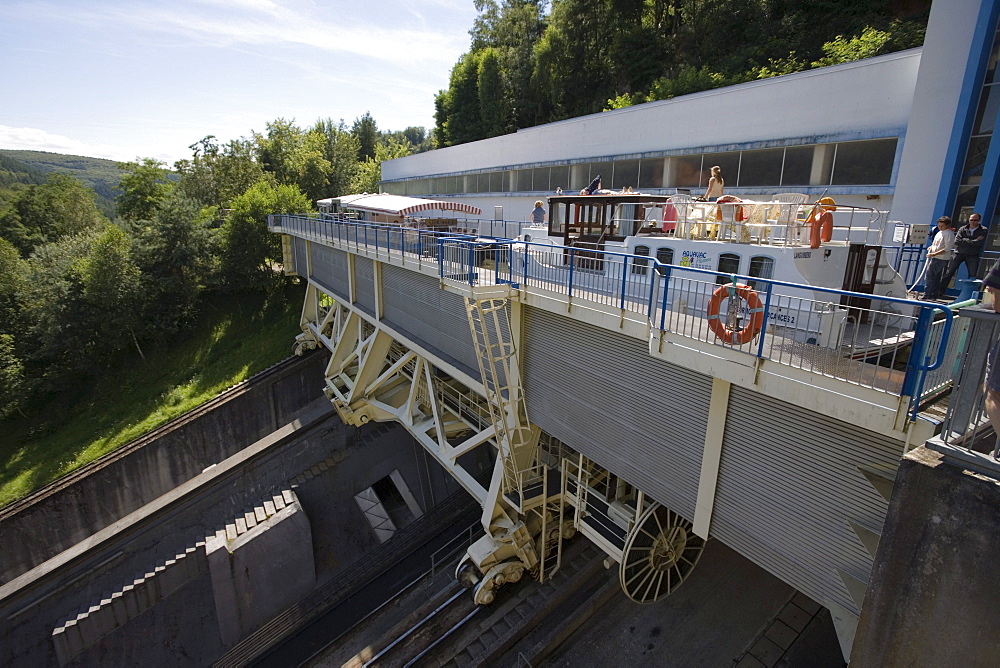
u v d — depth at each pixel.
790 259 7.39
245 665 19.86
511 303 12.20
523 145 31.33
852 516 6.26
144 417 30.67
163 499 24.58
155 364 35.34
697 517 8.47
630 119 23.81
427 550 22.69
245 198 39.09
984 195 12.60
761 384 6.52
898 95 14.89
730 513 7.89
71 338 33.09
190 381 33.19
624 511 12.23
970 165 13.17
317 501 24.62
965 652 4.04
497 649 13.88
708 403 7.90
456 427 19.30
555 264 10.92
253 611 21.23
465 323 14.16
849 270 8.40
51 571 22.52
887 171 15.46
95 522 26.88
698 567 15.50
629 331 8.76
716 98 20.03
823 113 16.72
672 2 37.25
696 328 7.61
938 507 4.07
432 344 16.33
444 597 16.64
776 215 9.12
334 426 26.09
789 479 6.93
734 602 14.36
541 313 11.58
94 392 33.72
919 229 11.73
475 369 14.09
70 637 20.69
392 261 17.23
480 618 15.06
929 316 5.00
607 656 13.72
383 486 27.28
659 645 13.71
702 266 8.70
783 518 7.09
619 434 9.88
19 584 22.05
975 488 3.85
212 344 36.47
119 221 46.47
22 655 21.59
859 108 15.81
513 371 12.66
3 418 31.89
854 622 6.34
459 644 14.45
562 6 43.16
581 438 10.96
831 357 6.18
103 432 30.27
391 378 24.69
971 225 8.55
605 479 14.01
